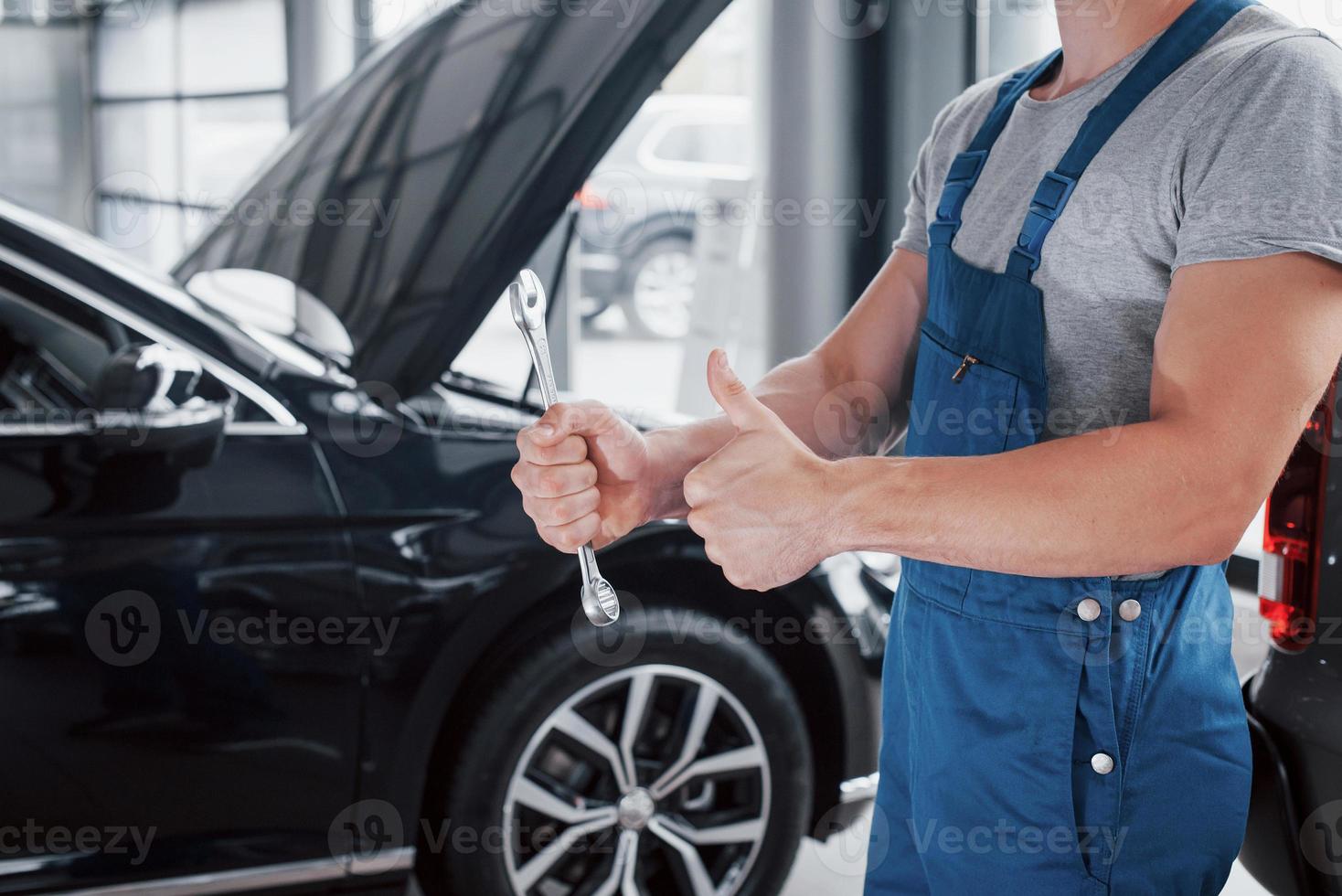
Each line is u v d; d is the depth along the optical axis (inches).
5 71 259.3
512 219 64.3
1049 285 30.9
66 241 63.7
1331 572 45.0
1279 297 26.0
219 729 57.7
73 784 56.2
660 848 66.9
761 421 26.2
